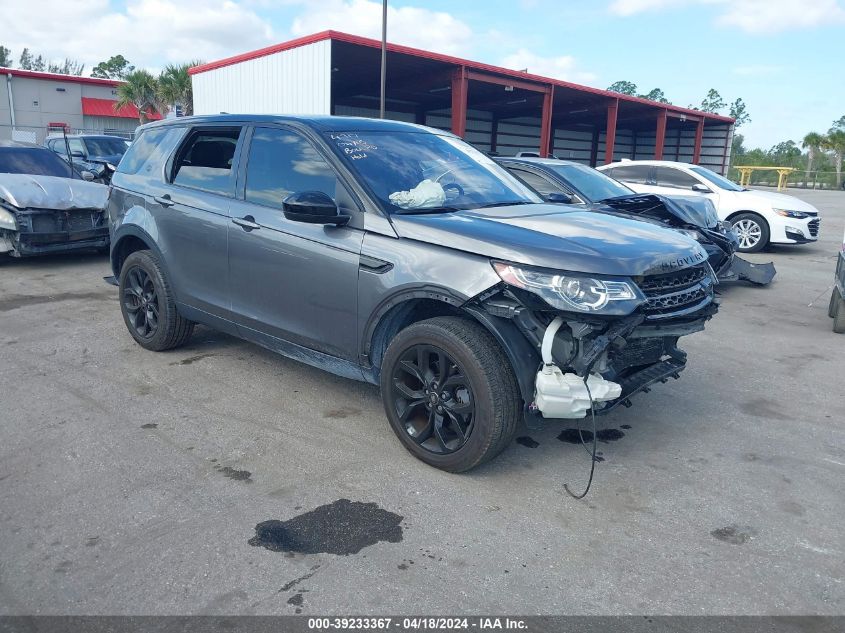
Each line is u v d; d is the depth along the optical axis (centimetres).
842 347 614
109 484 333
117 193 538
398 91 2645
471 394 331
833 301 700
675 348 387
